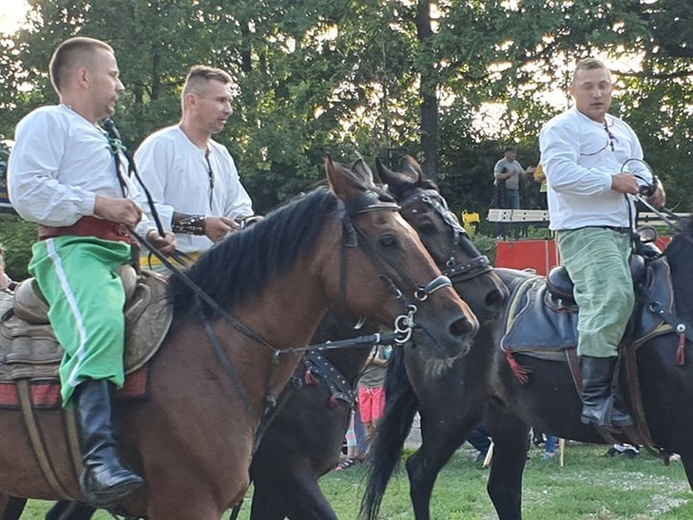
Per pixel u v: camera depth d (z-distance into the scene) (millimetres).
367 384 8133
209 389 3562
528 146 25406
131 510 3668
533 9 20000
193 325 3664
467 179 25719
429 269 3494
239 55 22859
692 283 5051
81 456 3543
